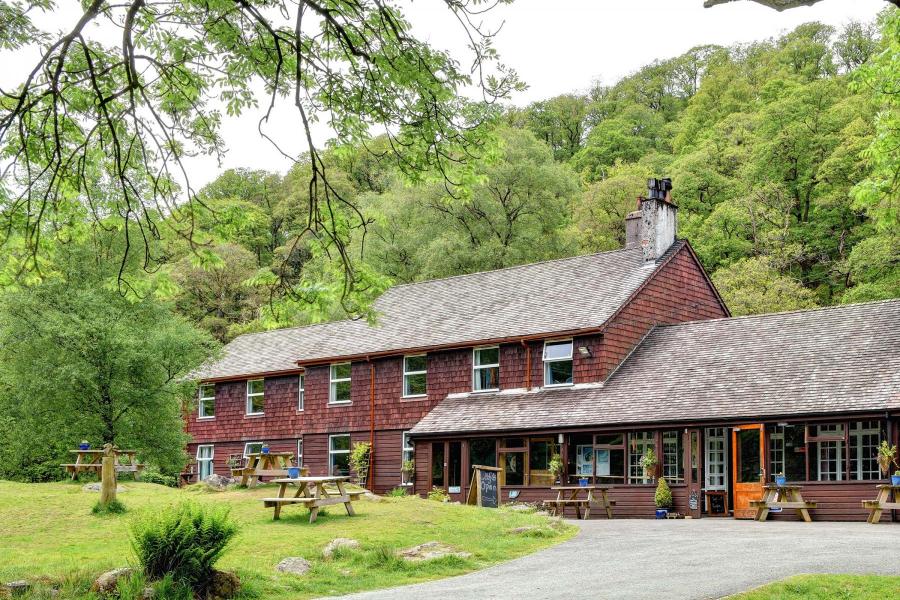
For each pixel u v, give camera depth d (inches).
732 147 2573.8
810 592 470.3
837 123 2300.7
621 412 1148.5
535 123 3538.4
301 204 3070.9
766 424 1029.8
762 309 1792.6
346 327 1644.9
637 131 3294.8
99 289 1299.2
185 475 1744.6
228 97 547.5
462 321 1440.7
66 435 1270.9
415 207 2175.2
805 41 3191.4
